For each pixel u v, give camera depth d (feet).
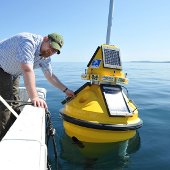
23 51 4.46
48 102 13.56
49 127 4.57
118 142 7.36
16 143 3.10
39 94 7.12
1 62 4.94
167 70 56.54
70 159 6.47
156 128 9.27
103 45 7.89
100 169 6.09
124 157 6.73
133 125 7.25
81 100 7.61
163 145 7.63
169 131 8.95
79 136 7.35
